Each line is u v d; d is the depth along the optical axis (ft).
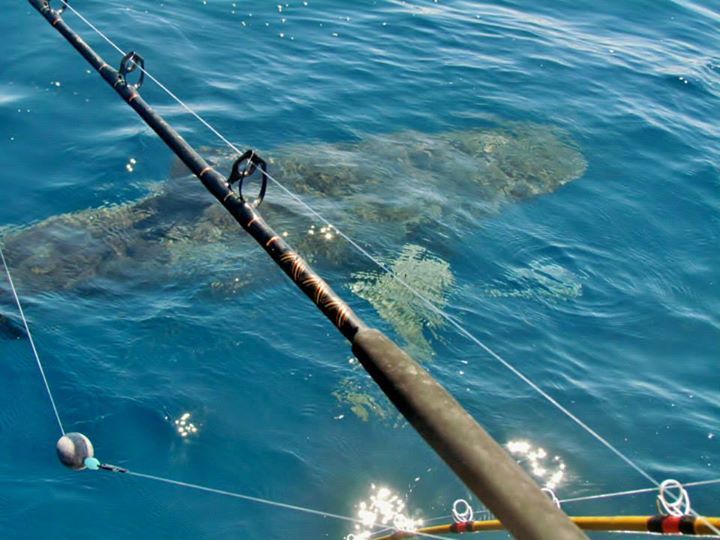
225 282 21.34
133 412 17.29
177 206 23.65
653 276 23.91
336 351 19.58
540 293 22.68
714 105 34.91
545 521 6.62
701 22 43.65
